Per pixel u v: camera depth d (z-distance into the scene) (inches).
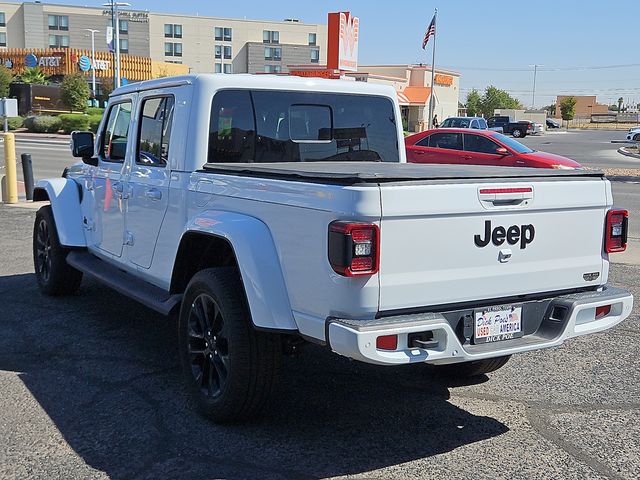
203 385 175.8
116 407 181.5
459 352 145.9
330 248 139.8
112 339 237.1
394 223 139.6
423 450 160.1
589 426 174.7
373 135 226.4
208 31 3976.4
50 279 282.0
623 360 224.7
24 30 3666.3
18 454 155.9
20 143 1350.9
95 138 256.8
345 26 1213.1
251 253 155.9
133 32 3818.9
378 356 136.6
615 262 369.4
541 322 164.6
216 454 156.6
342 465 152.4
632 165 1136.2
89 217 261.0
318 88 212.1
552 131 3307.1
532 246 159.0
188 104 193.3
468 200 146.8
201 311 176.2
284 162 205.5
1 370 207.3
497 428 172.9
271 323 153.6
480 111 4707.2
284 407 182.7
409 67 2773.1
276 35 4082.2
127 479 145.6
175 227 194.2
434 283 145.9
